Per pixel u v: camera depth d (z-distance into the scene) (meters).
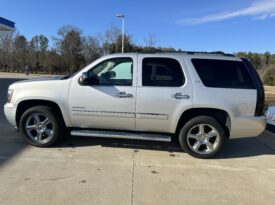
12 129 7.35
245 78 5.68
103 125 5.94
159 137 5.77
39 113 5.97
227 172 5.20
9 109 6.05
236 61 5.74
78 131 5.97
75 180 4.59
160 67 5.75
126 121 5.81
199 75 5.67
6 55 68.19
